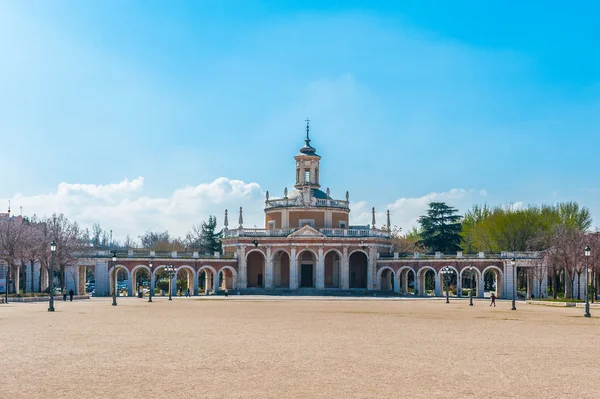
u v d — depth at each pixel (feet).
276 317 197.77
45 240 375.04
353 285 464.24
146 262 429.79
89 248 423.64
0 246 359.46
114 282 283.79
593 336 144.77
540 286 388.78
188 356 105.60
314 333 145.18
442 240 501.15
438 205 508.12
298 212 466.29
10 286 438.40
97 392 77.77
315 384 82.84
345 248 448.24
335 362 100.27
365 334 143.95
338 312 227.81
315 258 449.06
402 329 157.99
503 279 403.75
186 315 205.46
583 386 83.05
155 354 107.86
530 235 477.36
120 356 105.29
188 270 470.80
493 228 496.64
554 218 485.97
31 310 230.07
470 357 107.14
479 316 213.05
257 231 456.04
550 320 196.03
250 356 106.01
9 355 106.11
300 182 494.18
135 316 198.59
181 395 76.23
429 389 80.28
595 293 386.32
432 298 390.42
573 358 107.24
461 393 78.18
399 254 451.53
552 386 82.84
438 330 156.25
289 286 451.53
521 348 120.06
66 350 112.37
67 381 84.28
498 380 86.53
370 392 78.23
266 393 77.41
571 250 350.43
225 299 354.54
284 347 118.11
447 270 335.67
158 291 456.86
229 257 451.53
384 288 459.73
